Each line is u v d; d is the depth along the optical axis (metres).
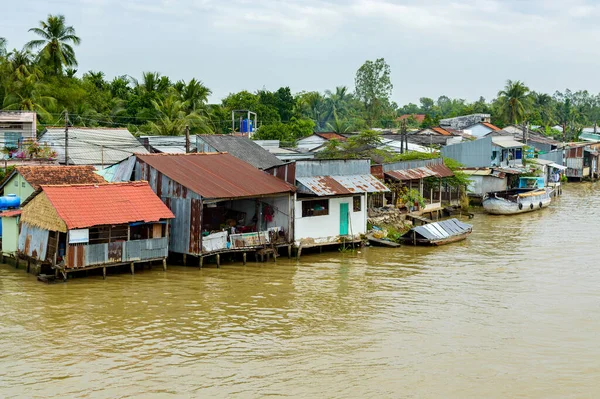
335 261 33.62
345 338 22.08
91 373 18.92
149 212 29.52
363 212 37.22
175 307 25.17
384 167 45.28
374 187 36.66
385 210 42.16
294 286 28.59
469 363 20.02
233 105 79.06
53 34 64.75
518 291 28.14
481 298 27.02
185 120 62.44
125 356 20.22
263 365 19.70
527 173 63.34
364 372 19.27
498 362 20.11
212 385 18.28
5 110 54.00
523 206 52.72
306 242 34.44
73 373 18.91
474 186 58.09
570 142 94.88
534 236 41.97
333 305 25.83
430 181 49.28
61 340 21.42
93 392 17.73
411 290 28.20
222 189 31.41
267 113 79.38
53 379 18.48
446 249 37.38
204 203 30.91
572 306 25.95
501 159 67.31
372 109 97.69
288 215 33.75
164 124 61.56
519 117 103.19
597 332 22.89
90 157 45.34
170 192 31.56
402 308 25.55
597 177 85.44
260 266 32.00
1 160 40.34
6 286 27.36
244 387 18.17
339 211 36.03
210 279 29.30
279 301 26.27
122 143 48.38
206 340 21.72
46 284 27.70
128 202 29.66
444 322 23.86
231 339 21.84
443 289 28.41
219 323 23.44
